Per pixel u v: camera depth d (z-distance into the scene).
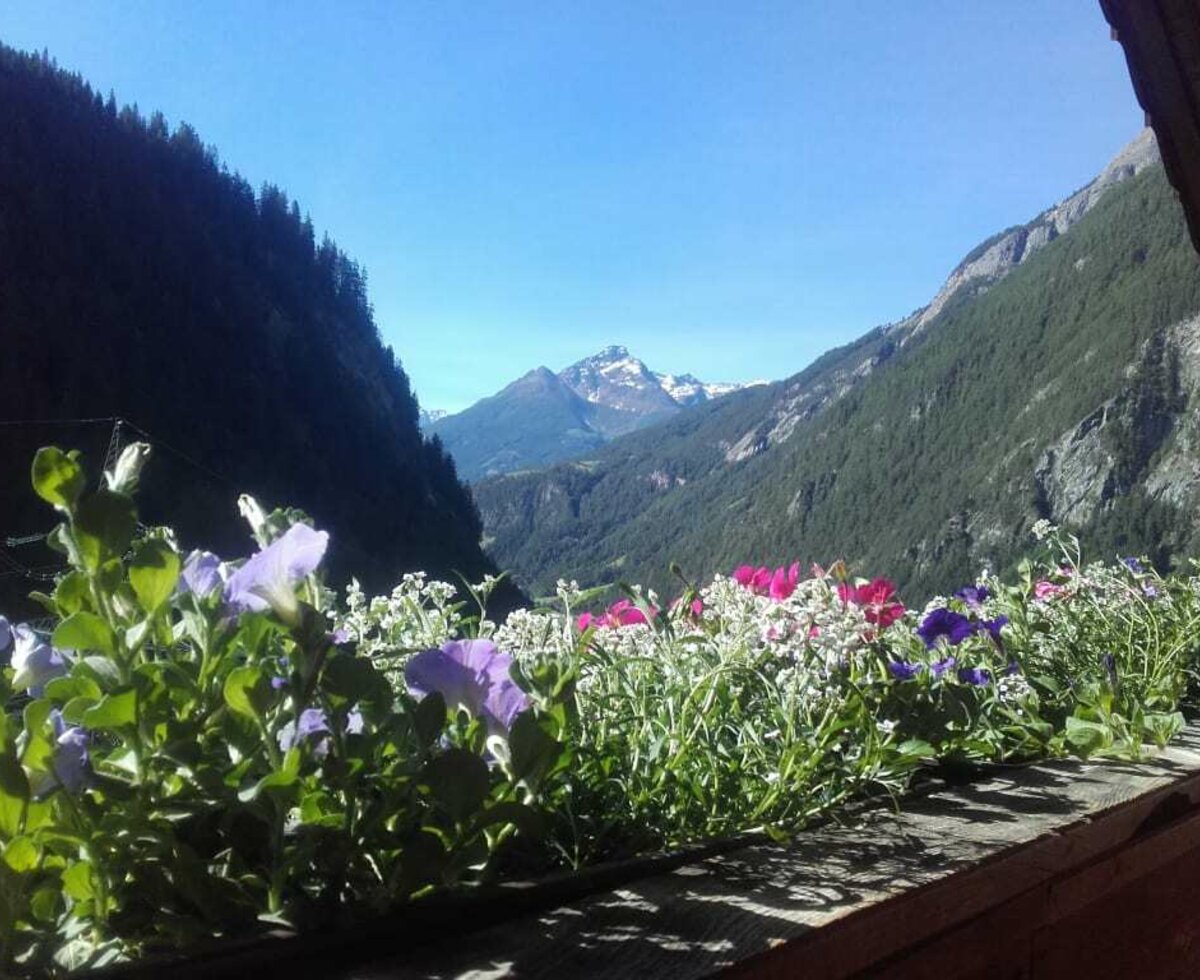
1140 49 1.25
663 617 1.49
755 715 1.43
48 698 0.79
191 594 0.86
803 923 0.89
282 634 0.92
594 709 1.27
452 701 0.95
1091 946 1.35
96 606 0.78
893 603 1.97
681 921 0.90
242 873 0.82
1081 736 1.73
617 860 1.07
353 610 1.32
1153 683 2.17
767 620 1.55
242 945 0.77
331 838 0.82
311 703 0.86
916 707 1.62
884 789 1.44
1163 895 1.53
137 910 0.80
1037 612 2.34
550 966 0.80
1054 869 1.23
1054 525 2.61
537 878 0.97
